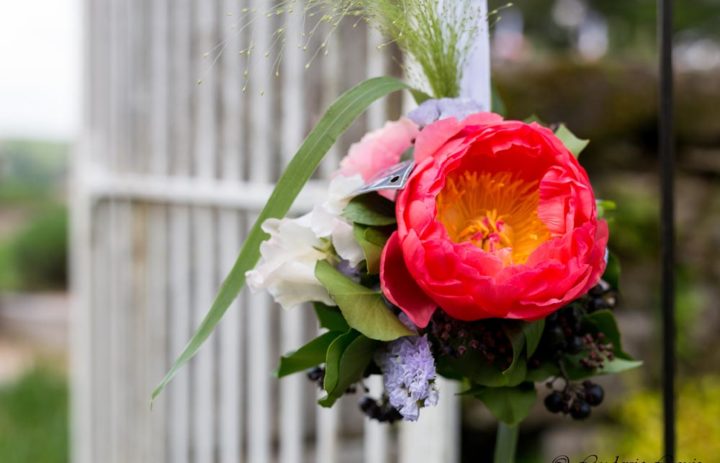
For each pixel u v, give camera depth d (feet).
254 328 5.80
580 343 2.57
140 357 6.67
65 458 10.85
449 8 2.61
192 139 6.14
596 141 8.12
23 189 46.75
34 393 13.21
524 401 2.59
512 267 2.37
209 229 5.95
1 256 27.91
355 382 2.63
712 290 8.04
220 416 6.14
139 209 6.60
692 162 8.34
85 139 7.56
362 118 5.24
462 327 2.46
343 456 5.86
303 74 5.33
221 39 5.82
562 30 15.92
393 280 2.44
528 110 7.91
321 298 2.58
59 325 20.45
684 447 6.59
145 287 6.57
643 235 7.97
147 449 6.57
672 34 2.98
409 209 2.42
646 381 7.70
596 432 7.41
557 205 2.43
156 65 6.33
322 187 5.11
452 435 4.76
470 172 2.48
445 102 2.62
